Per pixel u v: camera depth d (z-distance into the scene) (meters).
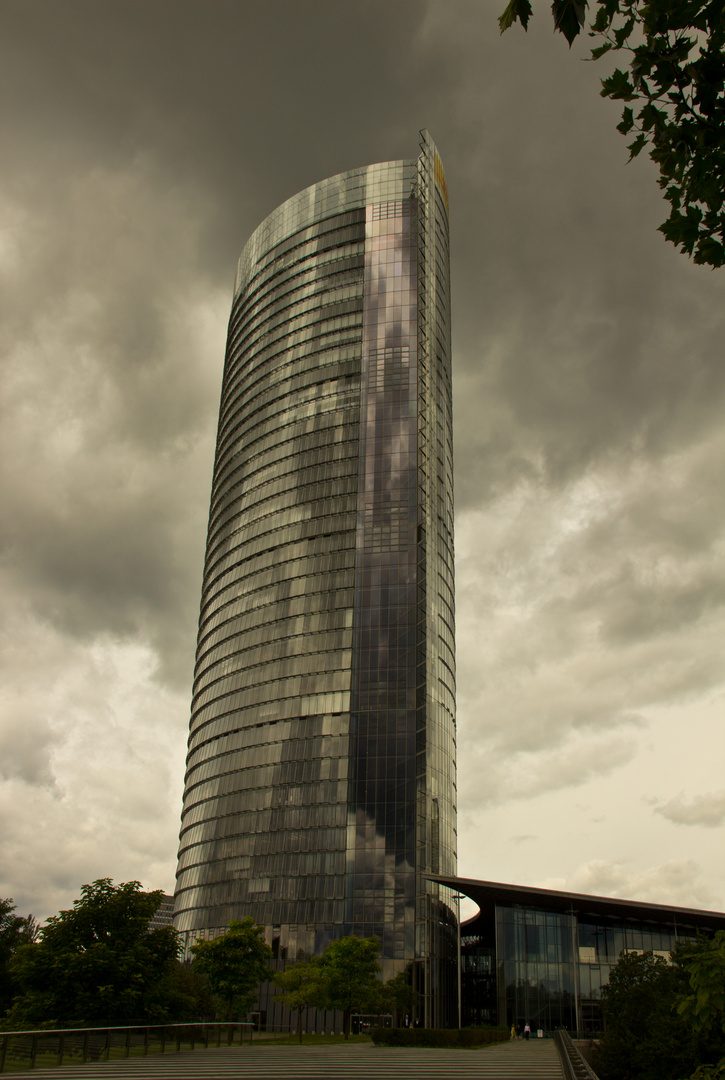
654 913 77.81
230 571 128.25
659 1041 43.12
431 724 103.00
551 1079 31.08
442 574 115.94
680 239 6.29
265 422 132.75
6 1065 26.34
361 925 91.81
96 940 37.62
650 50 5.89
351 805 98.31
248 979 61.41
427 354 123.38
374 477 116.88
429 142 136.25
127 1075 26.45
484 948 108.44
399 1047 52.72
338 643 108.12
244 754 110.19
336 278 133.25
